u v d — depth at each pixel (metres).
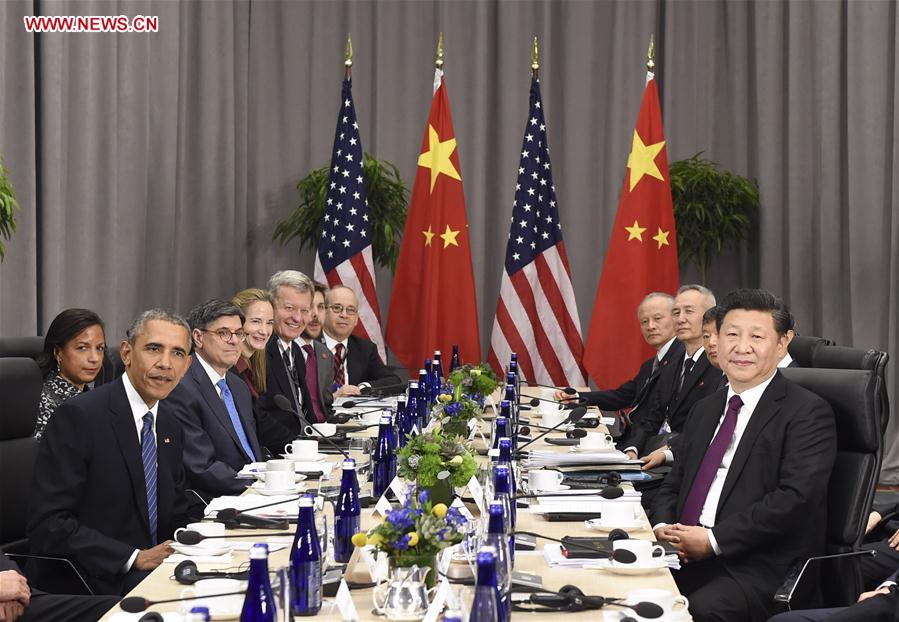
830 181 7.23
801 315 7.41
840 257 7.25
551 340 6.82
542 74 7.99
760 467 2.86
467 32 7.97
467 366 4.66
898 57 6.76
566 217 8.02
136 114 6.60
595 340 6.78
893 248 6.78
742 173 7.82
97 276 6.26
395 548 1.75
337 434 4.05
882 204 6.95
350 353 6.19
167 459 2.91
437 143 6.97
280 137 7.98
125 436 2.79
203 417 3.55
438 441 2.46
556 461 3.34
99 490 2.75
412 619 1.75
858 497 2.81
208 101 7.34
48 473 2.69
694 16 7.91
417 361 6.92
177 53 7.02
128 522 2.78
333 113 8.01
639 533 2.41
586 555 2.17
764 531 2.70
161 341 2.79
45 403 3.56
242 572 2.03
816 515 2.77
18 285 5.61
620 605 1.82
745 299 2.94
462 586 1.92
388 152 8.00
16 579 2.37
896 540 3.06
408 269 6.96
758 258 7.74
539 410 5.09
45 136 5.81
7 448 2.98
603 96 8.01
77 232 6.08
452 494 2.45
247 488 2.97
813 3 7.34
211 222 7.40
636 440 4.82
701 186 7.39
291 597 1.79
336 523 2.17
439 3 7.94
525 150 6.92
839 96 7.21
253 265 7.98
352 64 8.00
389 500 2.72
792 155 7.41
